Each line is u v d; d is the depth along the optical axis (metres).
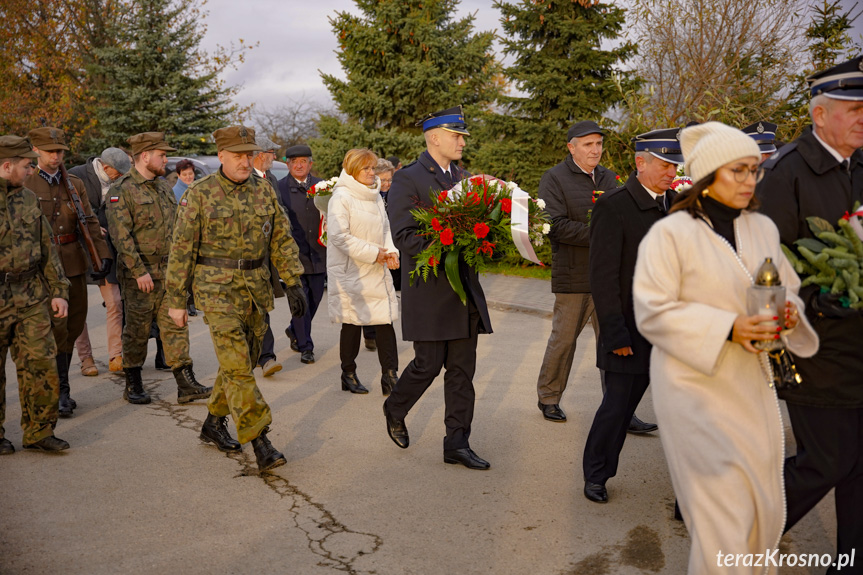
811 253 2.76
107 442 5.10
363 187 6.25
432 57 18.22
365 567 3.31
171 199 6.32
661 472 4.48
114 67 26.61
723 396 2.62
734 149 2.54
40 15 28.97
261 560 3.38
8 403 6.10
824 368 2.80
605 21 14.54
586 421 5.49
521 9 14.87
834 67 2.91
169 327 6.03
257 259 4.65
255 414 4.49
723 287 2.60
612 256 3.82
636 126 11.48
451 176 4.72
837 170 2.98
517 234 4.21
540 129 14.74
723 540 2.50
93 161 7.24
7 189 4.69
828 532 3.64
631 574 3.23
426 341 4.51
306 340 7.54
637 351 3.87
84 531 3.70
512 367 7.25
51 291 4.95
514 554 3.43
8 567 3.31
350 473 4.49
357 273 6.20
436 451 4.88
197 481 4.38
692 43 12.03
